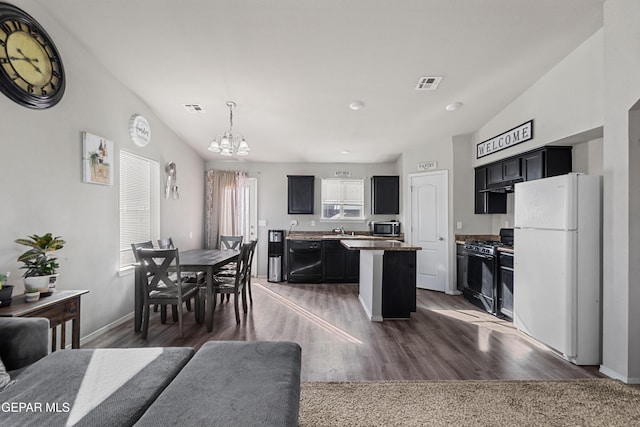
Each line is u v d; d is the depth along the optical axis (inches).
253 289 212.2
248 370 59.3
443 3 89.2
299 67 122.2
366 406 78.3
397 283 150.3
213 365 61.0
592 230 102.1
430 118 172.9
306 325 139.6
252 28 100.0
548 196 110.9
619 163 92.3
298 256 232.2
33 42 93.0
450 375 95.2
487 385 88.5
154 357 65.3
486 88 140.6
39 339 67.3
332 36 103.5
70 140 109.1
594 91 106.5
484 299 163.9
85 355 65.6
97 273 123.4
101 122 124.6
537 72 129.0
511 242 181.0
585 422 72.6
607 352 95.8
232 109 161.2
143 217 162.4
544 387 87.4
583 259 102.0
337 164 262.4
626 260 89.9
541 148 135.3
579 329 102.2
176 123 180.2
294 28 99.8
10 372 61.1
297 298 187.6
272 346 70.5
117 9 93.8
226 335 127.0
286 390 52.9
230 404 48.4
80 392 52.1
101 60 120.6
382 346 116.8
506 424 71.9
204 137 202.7
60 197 105.1
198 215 238.2
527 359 106.5
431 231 212.4
